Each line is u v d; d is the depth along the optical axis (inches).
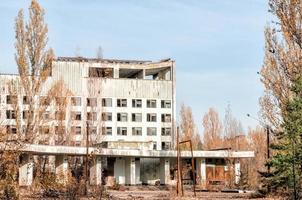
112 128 3580.2
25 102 2007.9
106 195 1288.1
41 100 2041.1
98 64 3602.4
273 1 1278.3
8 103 2037.4
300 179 1035.3
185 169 2657.5
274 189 1269.7
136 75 3912.4
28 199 904.9
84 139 2674.7
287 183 1088.8
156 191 1972.2
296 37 1262.3
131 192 1830.7
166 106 3708.2
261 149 3051.2
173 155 2620.6
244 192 1860.2
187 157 2674.7
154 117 3676.2
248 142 3240.7
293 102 1069.8
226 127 3139.8
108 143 2650.1
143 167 2898.6
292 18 1256.2
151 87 3693.4
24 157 1792.6
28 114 1990.7
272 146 1161.4
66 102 2723.9
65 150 2220.7
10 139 761.0
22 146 770.2
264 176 1228.5
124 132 3604.8
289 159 1042.7
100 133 2709.2
